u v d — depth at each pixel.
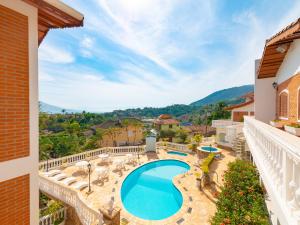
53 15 4.65
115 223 8.41
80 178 15.95
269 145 4.88
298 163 2.79
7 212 4.14
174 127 62.19
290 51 9.44
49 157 44.06
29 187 4.59
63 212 11.52
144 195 14.70
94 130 76.81
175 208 12.73
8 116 4.14
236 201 9.24
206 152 22.20
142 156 23.80
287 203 3.28
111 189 14.03
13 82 4.25
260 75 13.39
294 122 8.96
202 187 14.26
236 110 30.08
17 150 4.33
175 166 21.55
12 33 4.22
